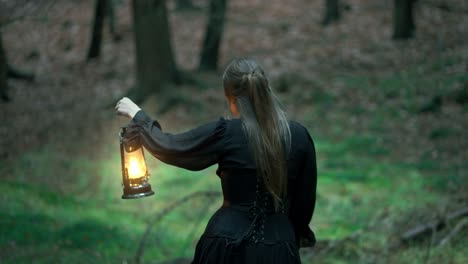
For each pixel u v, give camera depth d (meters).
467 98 13.59
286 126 2.54
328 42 19.06
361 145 11.95
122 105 2.60
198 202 8.84
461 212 5.75
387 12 21.50
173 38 20.53
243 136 2.49
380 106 14.17
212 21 17.25
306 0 23.53
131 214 8.27
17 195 7.60
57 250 5.75
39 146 12.59
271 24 20.91
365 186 9.20
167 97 14.52
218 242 2.43
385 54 17.58
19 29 22.22
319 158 11.41
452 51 17.09
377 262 5.12
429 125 12.78
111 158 11.91
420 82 15.00
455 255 4.99
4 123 14.06
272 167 2.46
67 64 19.31
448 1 21.72
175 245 6.67
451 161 10.66
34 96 16.25
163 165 10.95
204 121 14.03
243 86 2.55
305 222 2.70
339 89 15.30
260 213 2.47
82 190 9.93
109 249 6.05
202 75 16.84
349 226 7.10
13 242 5.88
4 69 15.62
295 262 2.48
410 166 10.39
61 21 22.25
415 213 6.38
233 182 2.50
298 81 15.84
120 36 20.78
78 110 14.94
